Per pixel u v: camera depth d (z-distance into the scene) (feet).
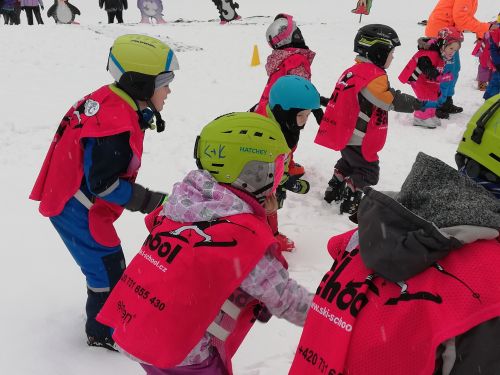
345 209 17.29
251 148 7.22
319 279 13.56
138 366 10.36
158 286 7.04
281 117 13.39
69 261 14.07
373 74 15.88
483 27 31.94
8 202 17.19
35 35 40.55
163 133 23.54
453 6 32.01
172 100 28.89
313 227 16.44
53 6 61.00
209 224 7.05
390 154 23.30
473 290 4.69
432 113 27.43
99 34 44.32
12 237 15.12
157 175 19.56
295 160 21.68
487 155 5.13
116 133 9.23
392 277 5.02
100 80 32.22
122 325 7.25
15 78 31.07
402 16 74.84
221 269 6.80
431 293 4.82
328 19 70.64
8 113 24.99
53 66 34.22
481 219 4.86
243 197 7.30
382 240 5.10
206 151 7.40
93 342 10.76
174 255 7.05
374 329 5.07
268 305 7.05
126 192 9.57
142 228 16.01
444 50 26.84
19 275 13.28
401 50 44.78
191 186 7.39
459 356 4.66
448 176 5.14
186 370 7.25
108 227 10.09
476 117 5.32
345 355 5.23
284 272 7.06
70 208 9.86
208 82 33.42
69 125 9.75
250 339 11.30
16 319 11.57
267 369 10.44
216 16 80.89
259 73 36.42
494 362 4.61
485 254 4.86
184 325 6.84
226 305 7.14
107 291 10.38
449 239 4.78
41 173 10.30
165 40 45.98
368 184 17.03
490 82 32.17
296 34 17.88
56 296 12.51
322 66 38.52
